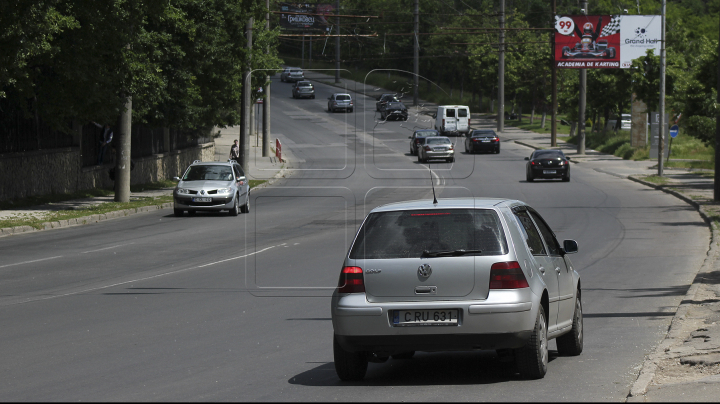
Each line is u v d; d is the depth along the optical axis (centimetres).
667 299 1686
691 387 917
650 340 1288
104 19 3547
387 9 11362
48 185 4297
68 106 3650
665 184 5169
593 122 11612
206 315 1530
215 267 2191
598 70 10056
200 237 2936
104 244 2733
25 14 3003
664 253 2456
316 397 955
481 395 945
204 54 5050
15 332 1370
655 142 7744
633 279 1980
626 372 1058
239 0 5600
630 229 3091
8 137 3934
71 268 2183
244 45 5716
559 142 10131
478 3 17112
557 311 1098
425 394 961
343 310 991
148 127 5238
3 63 3069
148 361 1158
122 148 4222
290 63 16675
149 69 4088
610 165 7250
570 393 943
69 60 3494
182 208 3750
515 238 1008
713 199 4131
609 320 1479
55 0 3094
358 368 1034
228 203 3741
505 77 13075
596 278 2008
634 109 8275
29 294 1775
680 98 6266
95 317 1508
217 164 3959
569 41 8712
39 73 3628
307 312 1561
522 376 1023
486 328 962
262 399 948
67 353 1210
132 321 1470
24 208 3753
